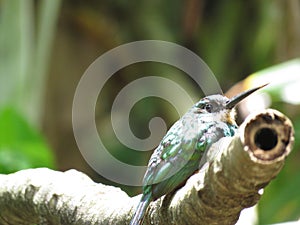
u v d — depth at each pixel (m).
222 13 13.80
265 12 13.04
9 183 5.89
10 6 11.46
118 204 5.28
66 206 5.51
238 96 5.64
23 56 11.40
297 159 10.17
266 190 9.76
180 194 4.44
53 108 13.28
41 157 8.28
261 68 13.31
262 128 3.74
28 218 5.89
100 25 13.69
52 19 11.86
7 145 8.38
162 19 13.88
